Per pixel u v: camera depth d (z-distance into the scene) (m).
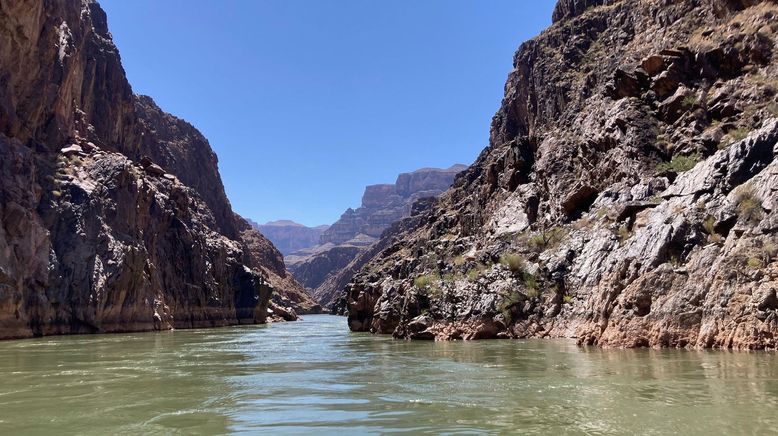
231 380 18.64
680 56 48.38
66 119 70.19
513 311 35.50
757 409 11.30
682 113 44.97
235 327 83.94
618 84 51.53
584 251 36.72
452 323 36.41
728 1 51.19
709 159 31.84
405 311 40.56
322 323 98.38
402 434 10.48
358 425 11.38
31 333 49.56
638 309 24.80
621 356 20.92
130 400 14.76
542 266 38.00
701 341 21.69
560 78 78.94
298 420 12.02
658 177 39.59
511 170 67.88
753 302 20.44
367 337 44.75
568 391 14.30
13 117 58.25
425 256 70.12
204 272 88.38
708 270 23.27
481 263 43.06
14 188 53.09
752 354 19.19
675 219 27.44
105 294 58.53
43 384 17.97
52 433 11.09
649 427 10.28
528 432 10.32
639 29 68.31
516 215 58.59
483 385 15.91
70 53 71.00
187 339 46.56
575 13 94.81
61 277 55.88
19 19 59.72
